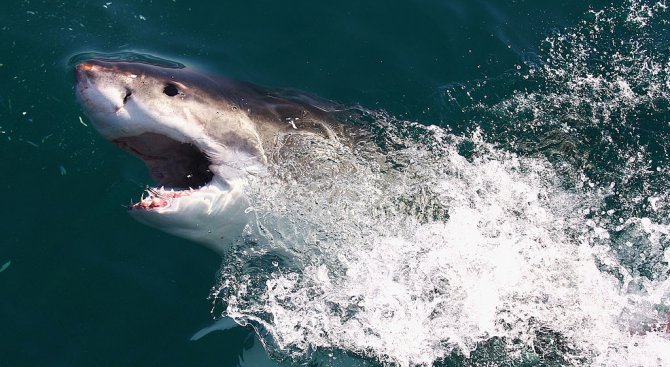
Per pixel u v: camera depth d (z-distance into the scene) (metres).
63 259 4.62
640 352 4.15
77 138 5.12
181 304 4.55
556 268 4.39
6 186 4.87
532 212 4.65
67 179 4.95
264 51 6.10
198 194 4.04
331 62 6.07
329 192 4.44
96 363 4.24
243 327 4.45
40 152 5.04
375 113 5.32
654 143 5.36
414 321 4.30
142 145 4.16
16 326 4.30
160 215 3.97
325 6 6.49
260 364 4.29
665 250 4.58
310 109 4.77
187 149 4.18
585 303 4.29
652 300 4.31
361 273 4.39
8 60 5.53
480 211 4.59
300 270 4.46
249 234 4.32
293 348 4.33
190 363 4.31
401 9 6.54
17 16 5.90
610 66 6.12
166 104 4.05
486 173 4.84
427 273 4.37
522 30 6.48
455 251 4.39
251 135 4.30
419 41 6.30
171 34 6.09
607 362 4.14
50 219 4.77
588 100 5.76
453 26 6.45
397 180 4.62
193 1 6.35
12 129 5.12
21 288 4.47
